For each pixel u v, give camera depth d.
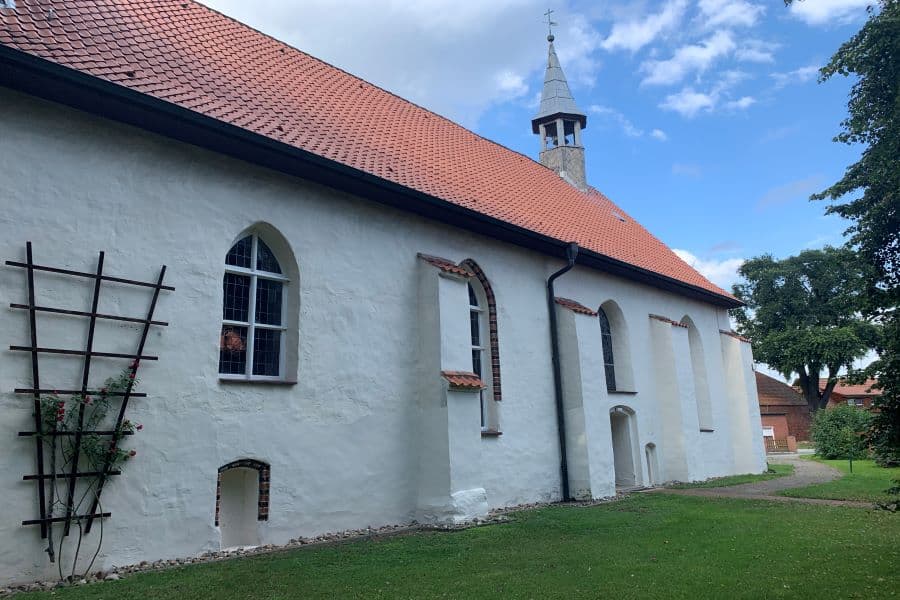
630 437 16.88
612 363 17.31
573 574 7.18
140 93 8.00
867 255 8.19
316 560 7.93
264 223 9.66
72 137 7.84
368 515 10.25
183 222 8.69
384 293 11.16
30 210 7.38
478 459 11.35
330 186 10.58
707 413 20.36
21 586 6.77
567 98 23.72
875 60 8.11
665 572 7.20
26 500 6.95
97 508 7.43
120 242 8.03
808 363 45.28
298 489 9.41
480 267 13.32
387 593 6.42
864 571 7.09
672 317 19.59
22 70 7.21
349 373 10.36
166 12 11.85
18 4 8.36
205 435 8.48
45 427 7.12
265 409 9.20
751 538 9.20
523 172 19.31
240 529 8.98
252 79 11.64
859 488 15.88
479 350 13.41
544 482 13.76
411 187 11.46
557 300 15.05
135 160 8.35
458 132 18.45
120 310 7.90
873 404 7.56
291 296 9.98
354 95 15.05
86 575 7.21
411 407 11.21
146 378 8.02
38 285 7.31
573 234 16.16
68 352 7.41
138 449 7.82
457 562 7.84
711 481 18.16
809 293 47.56
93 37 9.02
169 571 7.40
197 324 8.62
